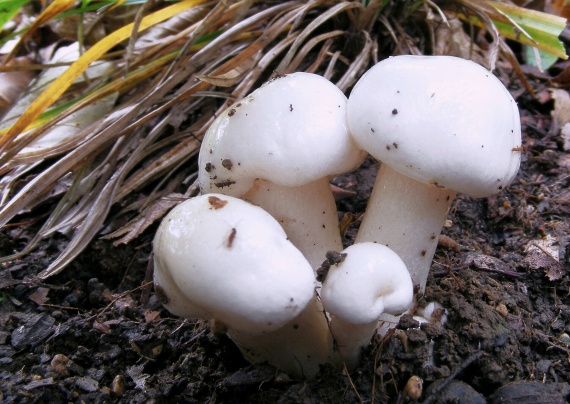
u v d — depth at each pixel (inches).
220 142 5.7
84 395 6.4
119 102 10.3
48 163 9.7
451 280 6.9
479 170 5.1
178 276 4.9
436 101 5.1
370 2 10.0
